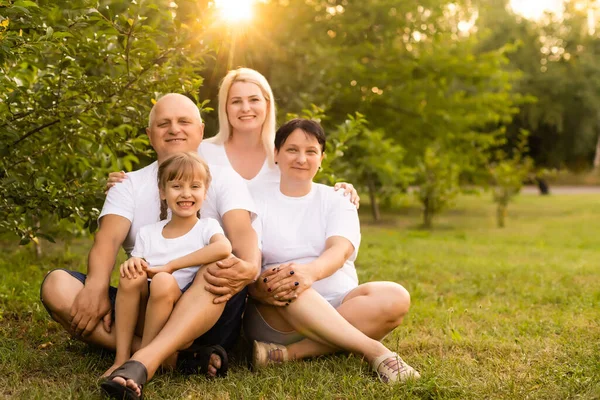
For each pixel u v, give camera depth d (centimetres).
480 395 261
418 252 827
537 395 260
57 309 292
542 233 1248
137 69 379
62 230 539
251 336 320
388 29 1184
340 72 1088
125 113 393
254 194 328
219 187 313
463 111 1309
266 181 338
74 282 297
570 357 313
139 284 276
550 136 3369
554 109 3100
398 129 1321
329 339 290
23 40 322
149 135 329
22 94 373
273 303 295
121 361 276
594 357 304
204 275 276
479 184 1502
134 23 361
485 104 1369
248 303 321
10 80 371
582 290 523
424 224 1382
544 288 538
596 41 3338
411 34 1265
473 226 1417
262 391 265
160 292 267
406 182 1386
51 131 402
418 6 1196
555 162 3466
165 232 293
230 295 279
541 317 423
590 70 3183
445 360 310
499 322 408
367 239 1013
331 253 309
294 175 319
